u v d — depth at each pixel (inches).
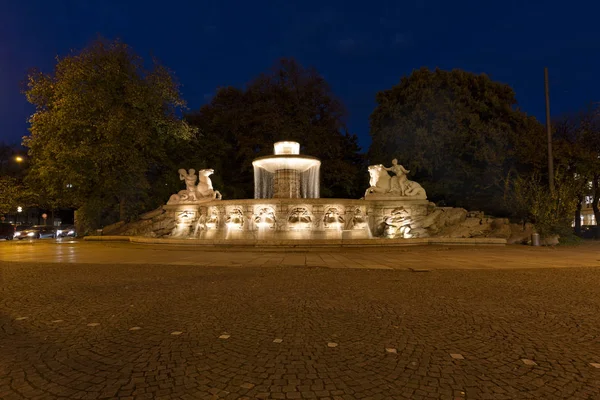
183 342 172.4
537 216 776.3
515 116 1130.0
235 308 235.6
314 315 219.0
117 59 962.7
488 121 1149.1
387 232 764.6
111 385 129.0
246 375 136.9
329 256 529.0
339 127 1402.6
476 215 853.8
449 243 665.6
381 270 400.2
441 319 210.5
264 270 399.5
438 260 485.7
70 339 177.0
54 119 890.7
